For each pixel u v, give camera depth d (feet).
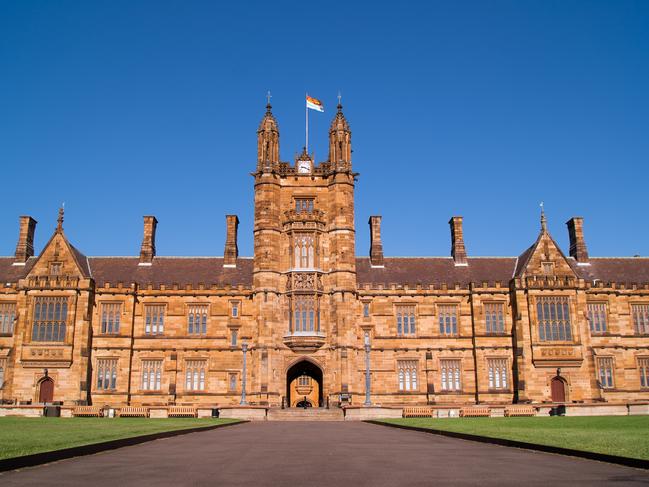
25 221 253.03
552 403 202.08
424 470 62.44
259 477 57.98
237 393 226.99
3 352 224.74
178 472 60.95
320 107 249.96
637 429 108.47
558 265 231.71
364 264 251.80
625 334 233.55
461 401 227.61
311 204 240.94
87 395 220.23
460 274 248.32
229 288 234.17
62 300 223.71
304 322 228.22
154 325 232.12
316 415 194.29
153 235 257.96
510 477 57.06
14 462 61.16
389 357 231.30
